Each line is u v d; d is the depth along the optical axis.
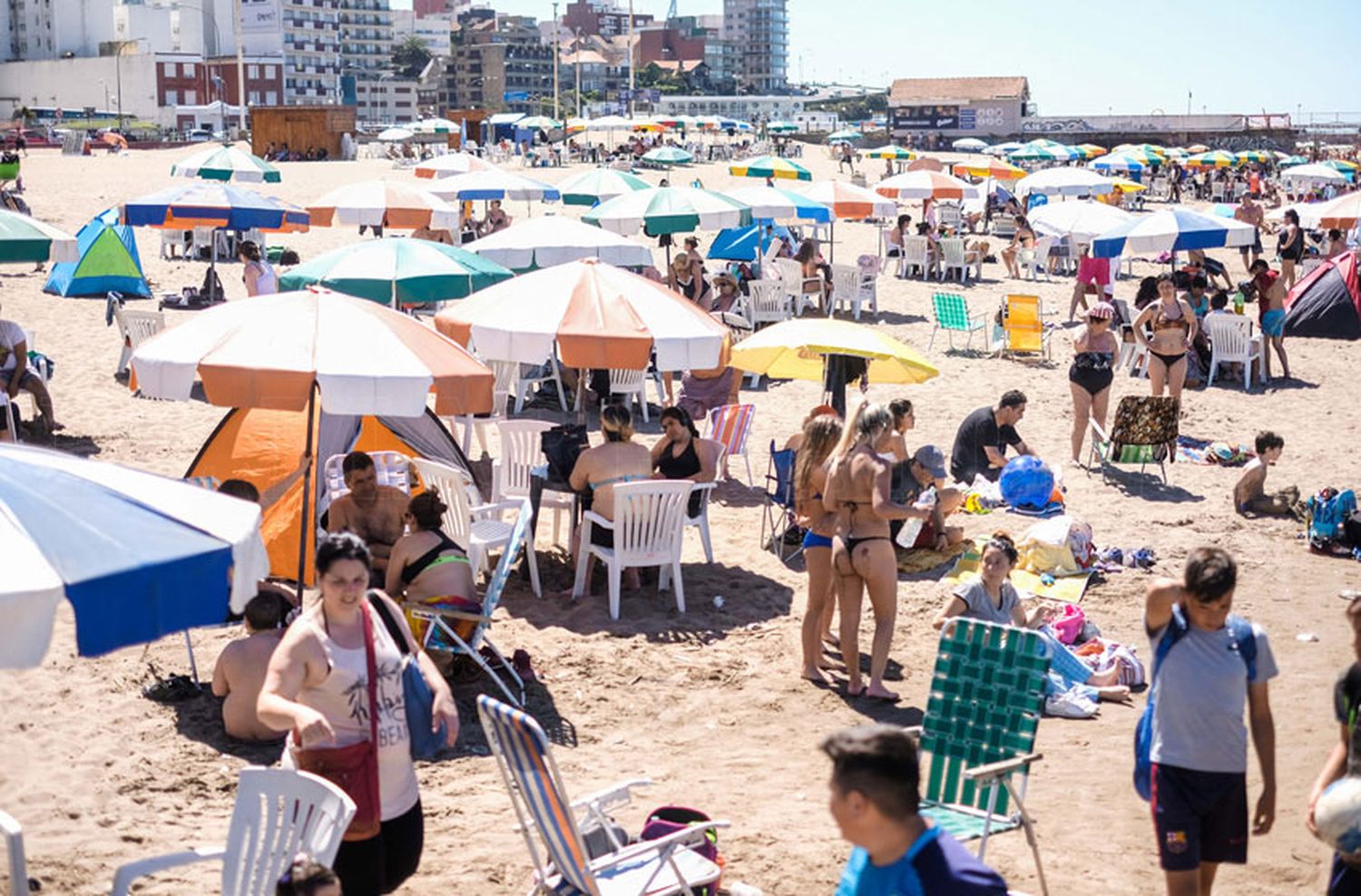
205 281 22.83
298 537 9.25
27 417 14.38
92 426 14.20
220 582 3.84
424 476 9.43
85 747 6.87
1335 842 4.15
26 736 6.96
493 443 14.24
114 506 3.86
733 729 7.55
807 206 21.80
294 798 4.41
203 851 4.50
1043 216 23.30
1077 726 7.73
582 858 4.59
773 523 11.09
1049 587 10.04
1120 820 6.43
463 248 13.70
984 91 137.75
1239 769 4.75
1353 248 26.72
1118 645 8.55
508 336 9.52
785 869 5.76
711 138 115.94
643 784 5.40
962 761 5.57
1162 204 57.09
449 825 6.18
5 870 5.48
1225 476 13.58
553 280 9.96
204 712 7.40
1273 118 133.88
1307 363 20.34
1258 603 9.88
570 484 9.60
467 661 8.00
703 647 8.77
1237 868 5.98
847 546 7.82
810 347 10.57
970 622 5.67
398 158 72.81
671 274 18.75
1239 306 20.12
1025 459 12.13
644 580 10.05
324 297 8.07
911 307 25.11
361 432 10.18
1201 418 16.33
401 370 7.62
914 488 10.53
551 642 8.72
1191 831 4.75
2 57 163.50
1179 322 14.64
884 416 7.79
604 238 14.44
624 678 8.20
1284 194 62.09
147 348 7.84
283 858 4.37
